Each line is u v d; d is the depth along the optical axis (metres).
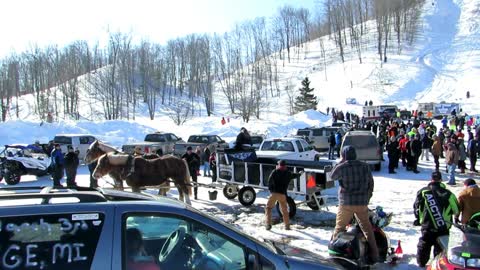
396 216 11.68
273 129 44.44
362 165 7.57
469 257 5.73
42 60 88.44
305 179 11.79
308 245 9.05
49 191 3.96
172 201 3.93
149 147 26.02
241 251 3.82
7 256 3.21
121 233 3.44
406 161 23.11
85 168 24.69
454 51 109.19
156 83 96.06
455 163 17.41
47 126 37.41
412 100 83.06
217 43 115.50
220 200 14.38
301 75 112.69
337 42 127.94
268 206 10.51
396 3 123.81
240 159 13.89
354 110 76.06
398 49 113.75
